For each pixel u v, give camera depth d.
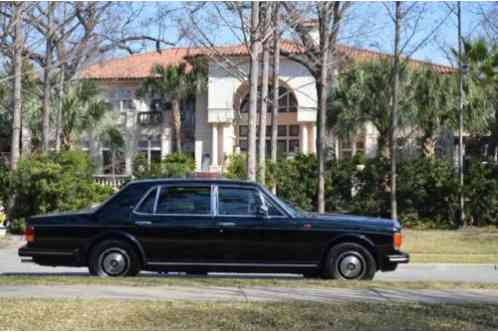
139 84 51.38
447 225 31.08
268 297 10.43
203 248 12.72
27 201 25.56
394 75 27.67
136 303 9.60
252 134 20.91
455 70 34.03
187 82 48.56
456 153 35.72
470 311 9.33
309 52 29.45
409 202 31.48
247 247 12.69
